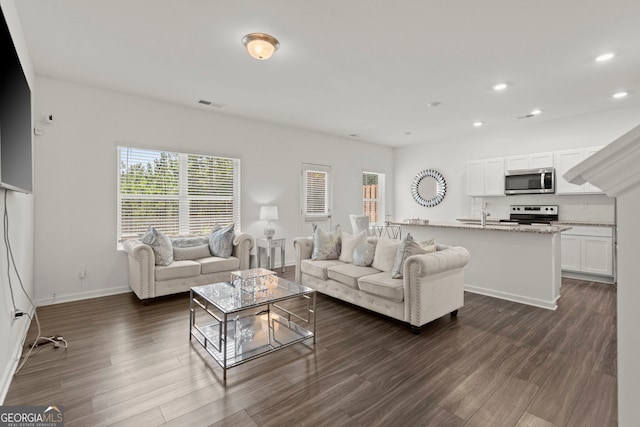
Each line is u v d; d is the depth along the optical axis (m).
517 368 2.28
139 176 4.25
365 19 2.46
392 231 7.59
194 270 3.91
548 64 3.22
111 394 1.95
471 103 4.45
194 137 4.69
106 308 3.48
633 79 3.60
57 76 3.56
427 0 2.23
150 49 2.94
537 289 3.62
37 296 3.55
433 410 1.83
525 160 5.48
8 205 2.18
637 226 0.47
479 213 6.27
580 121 5.04
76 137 3.76
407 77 3.55
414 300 2.84
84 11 2.36
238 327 2.92
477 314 3.37
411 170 7.52
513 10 2.33
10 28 2.11
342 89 3.92
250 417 1.77
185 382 2.09
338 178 6.69
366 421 1.74
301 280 4.25
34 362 2.32
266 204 5.54
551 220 5.31
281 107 4.66
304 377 2.16
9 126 1.75
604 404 1.88
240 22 2.50
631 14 2.37
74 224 3.77
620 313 0.49
